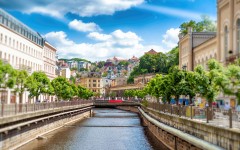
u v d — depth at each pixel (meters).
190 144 26.67
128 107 135.12
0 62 32.56
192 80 33.50
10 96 61.41
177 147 31.91
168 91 45.28
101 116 95.00
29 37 77.19
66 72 186.50
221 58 44.75
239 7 39.41
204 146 21.16
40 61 87.12
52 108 48.44
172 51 145.25
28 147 34.28
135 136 46.91
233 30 40.97
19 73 41.16
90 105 98.62
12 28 65.25
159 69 170.25
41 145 36.25
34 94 51.97
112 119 81.44
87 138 43.91
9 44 63.72
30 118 36.03
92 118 85.12
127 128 57.78
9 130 29.42
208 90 30.86
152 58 177.88
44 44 91.31
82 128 56.81
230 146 18.50
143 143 40.09
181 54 71.88
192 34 64.44
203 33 64.56
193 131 26.33
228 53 41.97
